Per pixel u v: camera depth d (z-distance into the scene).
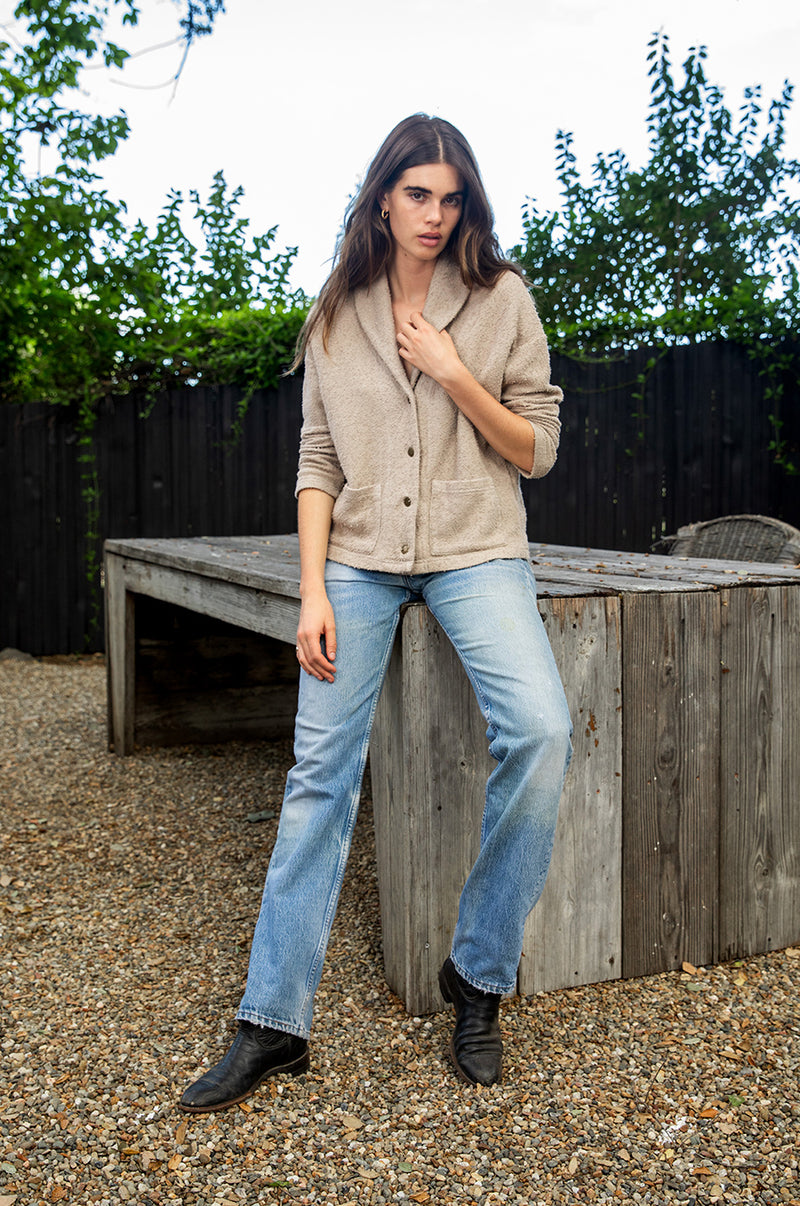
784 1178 1.57
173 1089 1.83
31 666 6.51
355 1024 2.06
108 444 6.72
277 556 3.57
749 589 2.33
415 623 2.00
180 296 6.84
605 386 6.52
